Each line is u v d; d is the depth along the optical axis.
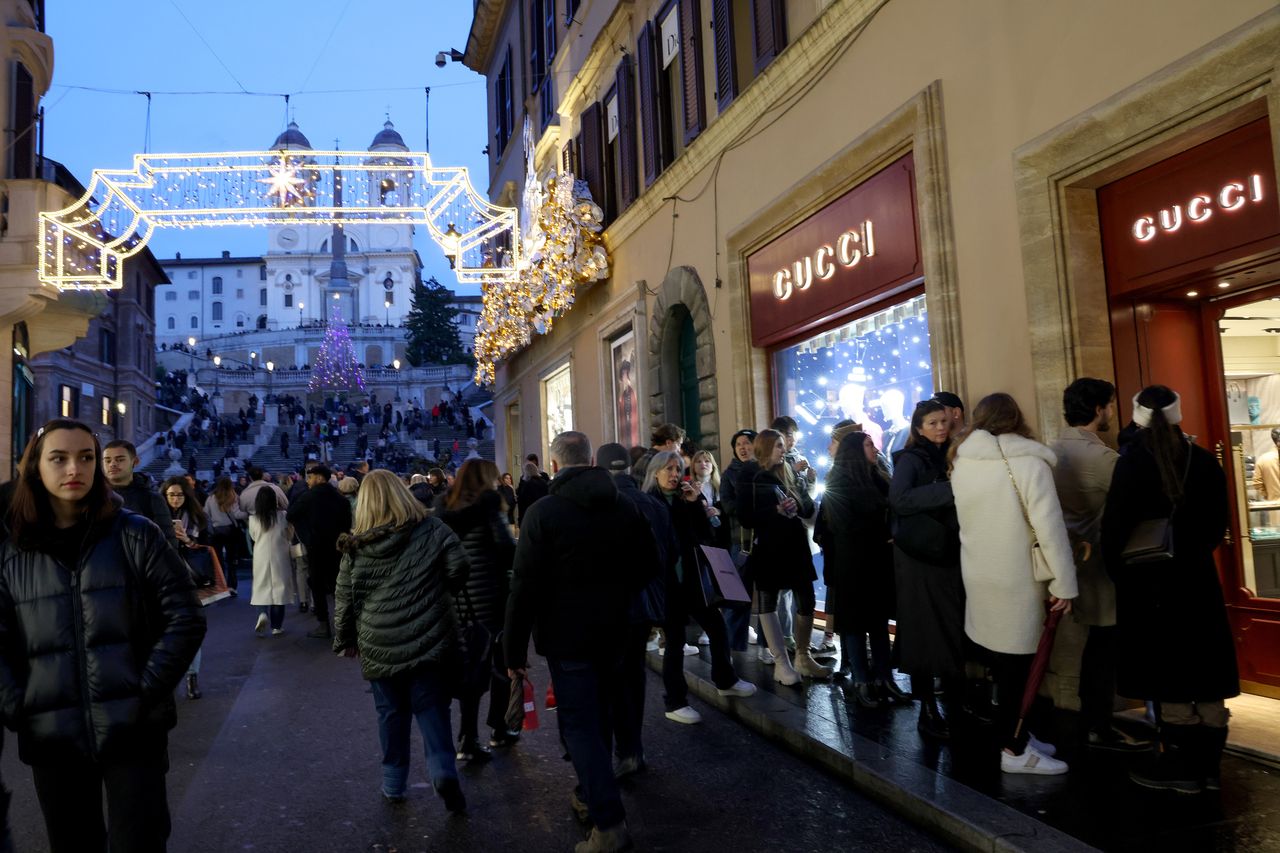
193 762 5.54
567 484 3.96
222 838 4.26
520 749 5.52
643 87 12.55
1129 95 4.90
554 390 18.45
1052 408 5.47
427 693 4.47
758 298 9.61
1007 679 4.27
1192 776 3.94
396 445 49.38
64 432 2.86
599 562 3.89
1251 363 5.16
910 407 7.37
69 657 2.80
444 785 4.32
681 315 11.87
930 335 6.62
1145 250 5.20
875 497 5.58
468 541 5.17
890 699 5.68
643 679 4.83
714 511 6.31
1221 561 5.27
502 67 22.34
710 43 10.63
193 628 2.94
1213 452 5.30
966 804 3.90
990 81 6.05
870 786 4.36
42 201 13.41
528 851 3.97
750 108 9.39
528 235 15.23
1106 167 5.18
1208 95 4.51
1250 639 5.15
